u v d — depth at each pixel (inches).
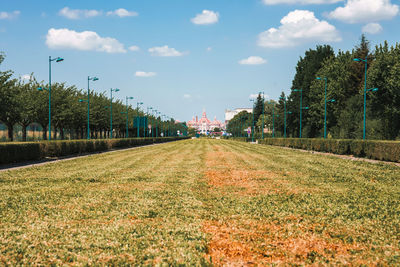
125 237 276.5
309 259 233.1
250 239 275.0
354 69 2640.3
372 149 1103.0
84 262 225.0
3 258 231.5
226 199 430.3
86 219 334.0
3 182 576.1
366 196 452.8
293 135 3531.0
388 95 1851.6
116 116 3011.8
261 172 715.4
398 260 230.8
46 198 435.5
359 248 254.2
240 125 5930.1
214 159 1063.6
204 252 245.1
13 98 1569.9
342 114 2274.9
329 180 600.1
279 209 376.8
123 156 1217.4
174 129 7022.6
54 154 1179.9
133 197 441.4
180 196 449.1
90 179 610.2
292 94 3277.6
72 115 2098.9
